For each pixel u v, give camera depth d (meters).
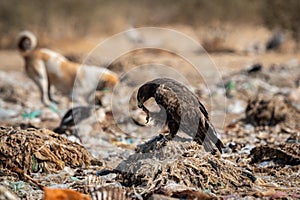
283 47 65.62
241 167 22.36
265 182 20.78
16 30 83.44
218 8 81.31
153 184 19.20
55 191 18.08
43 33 80.44
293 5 67.62
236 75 48.72
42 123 33.84
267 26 70.12
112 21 86.25
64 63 40.62
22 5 84.19
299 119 32.78
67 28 82.44
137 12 92.25
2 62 67.50
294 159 22.80
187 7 85.81
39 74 40.81
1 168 21.31
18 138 22.02
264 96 34.88
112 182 20.50
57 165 21.92
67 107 39.59
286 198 18.81
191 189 18.69
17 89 46.59
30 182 20.67
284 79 46.41
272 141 28.03
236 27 79.81
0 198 17.11
